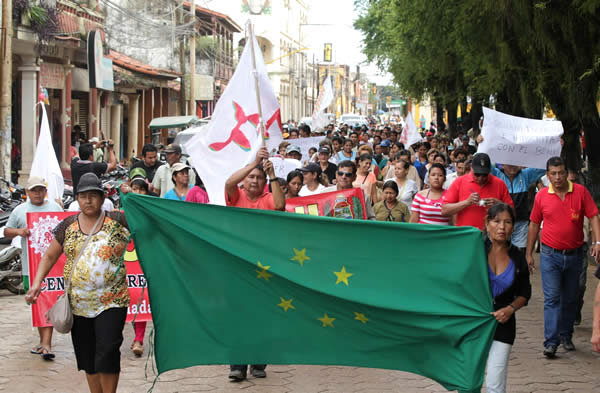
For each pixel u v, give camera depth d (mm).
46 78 25547
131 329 8984
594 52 12266
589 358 7867
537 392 6746
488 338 5602
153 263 5977
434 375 5797
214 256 5992
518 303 5613
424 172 16062
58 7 24703
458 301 5695
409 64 27766
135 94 38312
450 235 5727
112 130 35125
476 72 16891
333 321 5965
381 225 5828
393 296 5824
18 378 7020
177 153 10727
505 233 5625
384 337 5895
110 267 5895
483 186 7984
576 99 12906
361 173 10516
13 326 9023
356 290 5879
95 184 5875
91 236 5910
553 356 7863
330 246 5926
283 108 99562
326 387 6840
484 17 13617
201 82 50156
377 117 109375
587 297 10906
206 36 55812
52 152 9594
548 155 8727
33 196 8555
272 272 5941
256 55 6832
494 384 5613
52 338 8539
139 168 10867
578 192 7855
